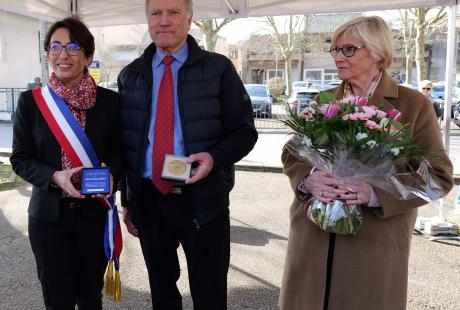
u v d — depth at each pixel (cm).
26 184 725
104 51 2917
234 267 388
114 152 237
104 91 233
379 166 169
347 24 193
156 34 221
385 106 185
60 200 219
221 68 228
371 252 184
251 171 862
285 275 208
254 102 1427
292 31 2691
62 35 214
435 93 1881
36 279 360
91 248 230
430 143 182
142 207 235
